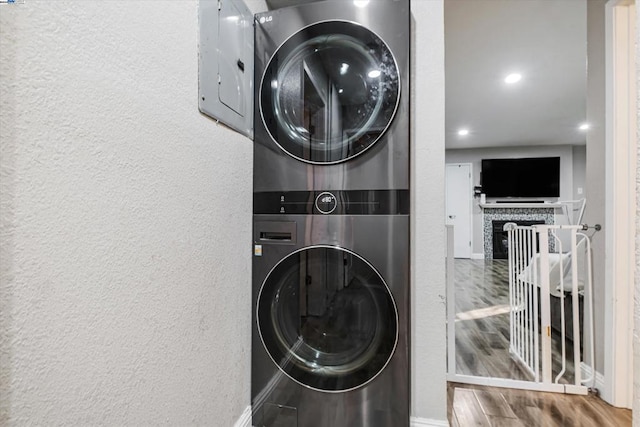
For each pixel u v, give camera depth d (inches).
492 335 102.7
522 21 98.3
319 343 49.9
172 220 32.6
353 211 48.3
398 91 46.7
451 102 168.9
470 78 139.9
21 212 18.9
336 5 48.9
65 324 21.5
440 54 51.3
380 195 47.5
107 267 24.8
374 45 47.3
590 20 74.0
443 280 50.8
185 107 34.8
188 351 35.0
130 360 27.0
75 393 22.1
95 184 23.8
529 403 63.9
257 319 51.0
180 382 33.6
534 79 141.6
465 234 295.6
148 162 29.3
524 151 283.3
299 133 50.5
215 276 40.9
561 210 274.2
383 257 47.3
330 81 49.6
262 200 51.6
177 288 33.3
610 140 65.5
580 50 116.0
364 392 47.4
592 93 73.0
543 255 70.4
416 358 51.3
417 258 51.5
